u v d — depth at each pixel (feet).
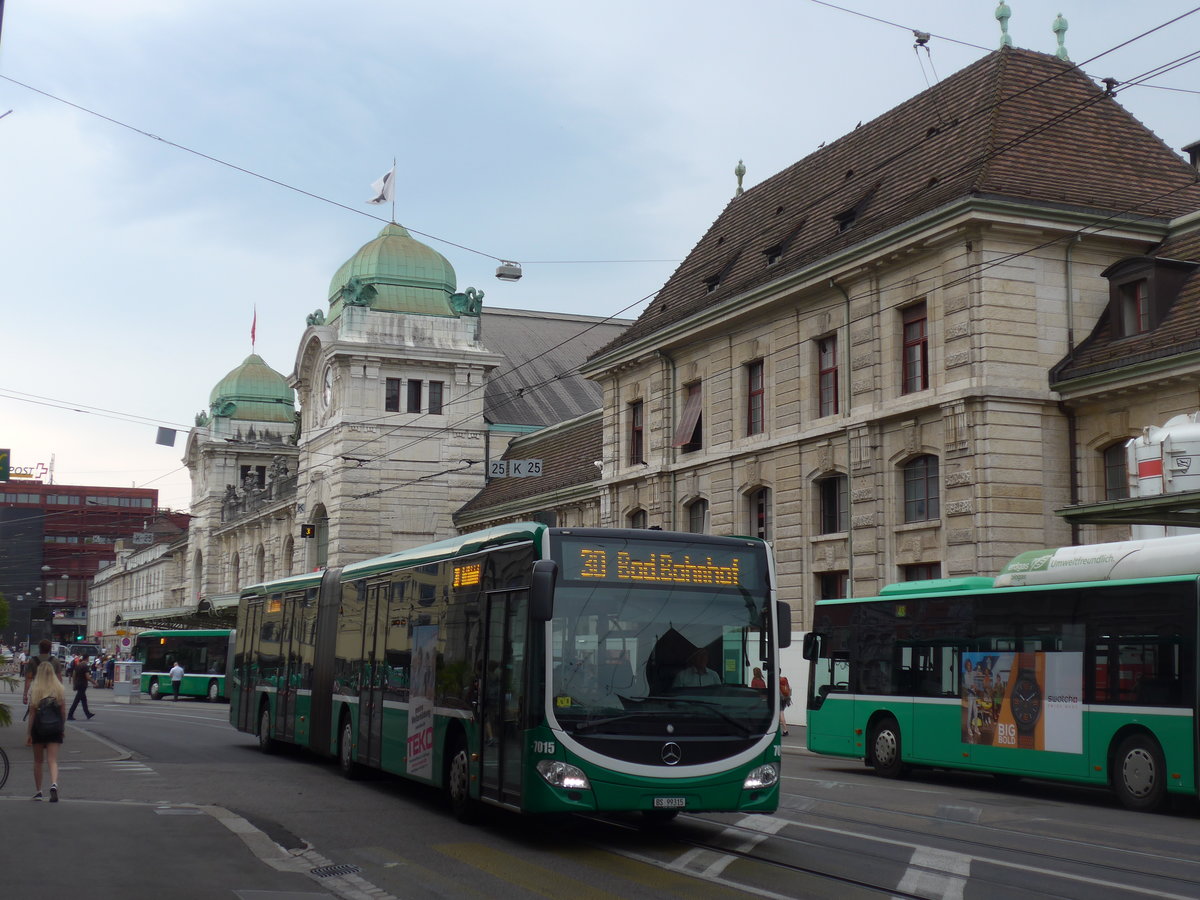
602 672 45.57
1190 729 57.36
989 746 69.56
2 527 474.49
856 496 113.70
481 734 50.55
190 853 41.98
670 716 45.42
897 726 77.41
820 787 69.56
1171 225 105.19
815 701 84.89
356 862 43.50
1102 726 62.23
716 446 136.26
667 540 47.96
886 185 119.96
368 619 69.92
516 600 48.52
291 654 85.71
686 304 145.28
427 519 235.81
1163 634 59.41
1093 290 104.88
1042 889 38.04
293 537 271.69
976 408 101.09
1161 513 75.41
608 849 45.93
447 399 240.53
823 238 123.85
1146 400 96.27
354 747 69.92
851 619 82.79
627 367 154.30
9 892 34.45
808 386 121.90
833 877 40.01
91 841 43.60
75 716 149.48
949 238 103.86
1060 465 102.12
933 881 39.27
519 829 51.24
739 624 47.44
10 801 54.70
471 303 246.06
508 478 219.61
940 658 74.28
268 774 74.13
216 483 350.64
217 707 183.11
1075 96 116.06
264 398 358.84
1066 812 59.21
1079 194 104.94
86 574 588.50
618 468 156.25
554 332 270.26
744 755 45.78
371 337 237.86
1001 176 104.06
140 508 598.34
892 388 110.73
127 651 293.23
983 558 99.40
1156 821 55.72
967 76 121.29
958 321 103.40
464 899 36.86
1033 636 67.36
